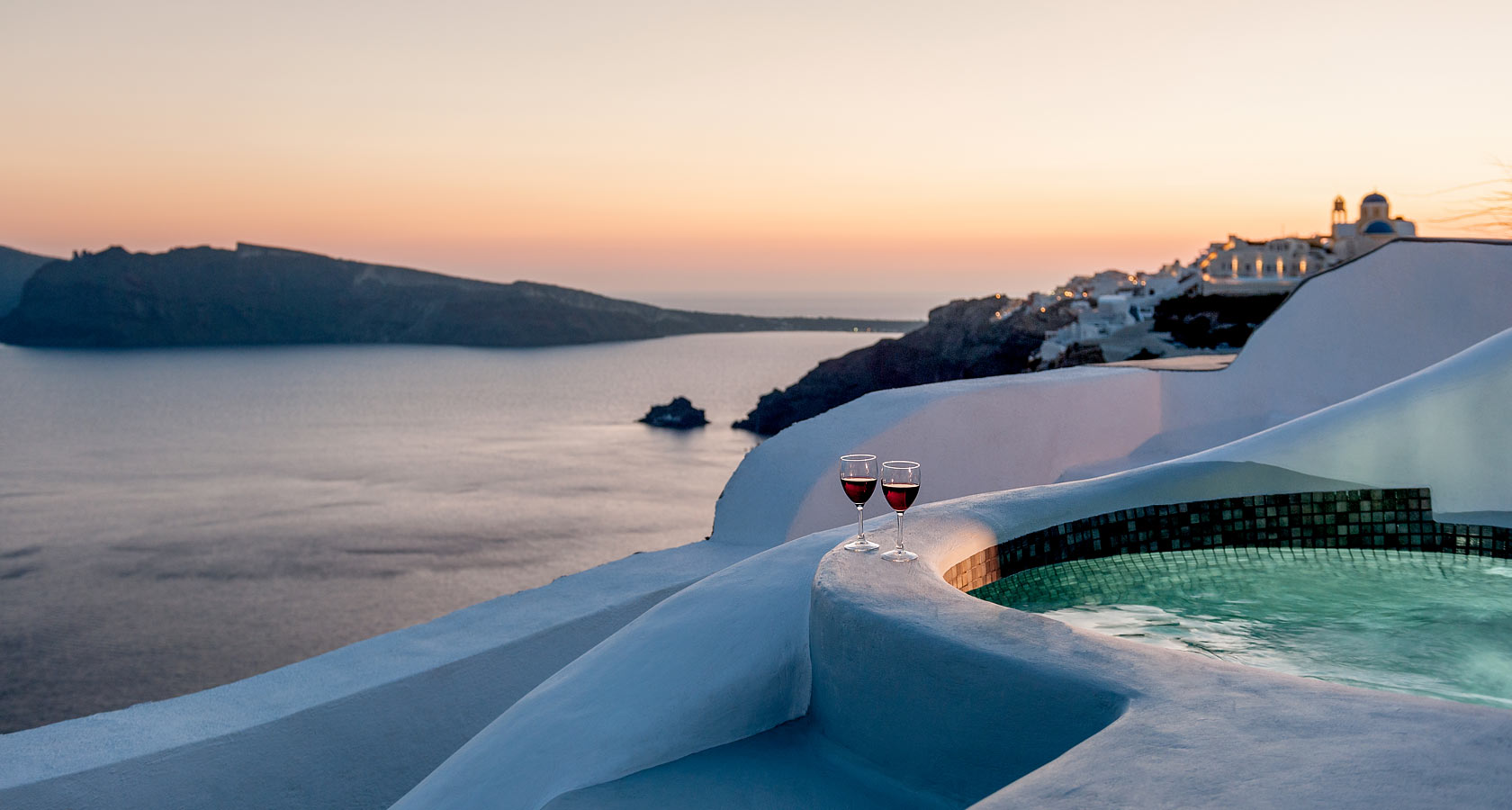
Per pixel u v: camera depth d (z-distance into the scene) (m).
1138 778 1.07
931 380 66.31
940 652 1.61
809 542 2.66
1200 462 3.03
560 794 1.83
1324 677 1.85
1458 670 1.88
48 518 98.44
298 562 83.88
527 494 105.25
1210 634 2.15
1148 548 2.90
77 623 70.94
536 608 3.18
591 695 2.09
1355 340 5.46
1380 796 0.99
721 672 2.03
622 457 127.62
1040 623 1.70
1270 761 1.09
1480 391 2.96
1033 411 4.90
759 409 152.50
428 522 95.19
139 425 163.25
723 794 1.79
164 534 93.00
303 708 2.51
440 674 2.75
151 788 2.26
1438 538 2.94
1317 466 3.01
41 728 2.39
